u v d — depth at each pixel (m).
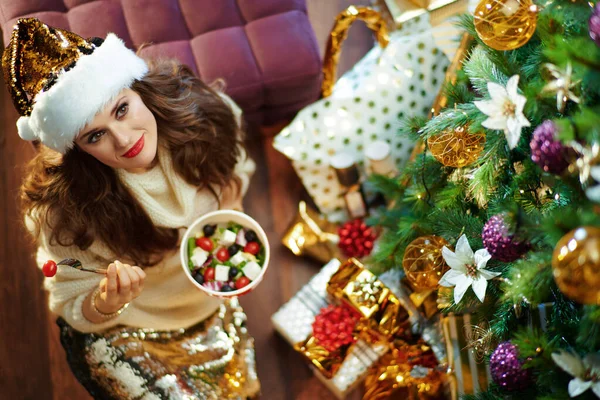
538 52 0.90
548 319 0.99
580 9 0.80
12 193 1.78
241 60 1.52
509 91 0.80
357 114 1.57
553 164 0.75
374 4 1.71
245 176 1.55
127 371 1.41
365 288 1.48
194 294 1.45
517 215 0.76
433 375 1.47
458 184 1.09
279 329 1.58
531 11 0.81
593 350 0.81
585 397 0.83
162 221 1.35
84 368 1.43
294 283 1.72
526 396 0.93
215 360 1.50
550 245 0.80
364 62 1.65
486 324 1.09
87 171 1.27
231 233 1.34
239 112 1.50
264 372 1.66
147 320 1.44
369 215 1.66
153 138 1.21
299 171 1.62
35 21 1.06
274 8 1.54
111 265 1.17
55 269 1.05
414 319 1.50
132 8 1.52
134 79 1.15
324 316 1.53
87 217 1.30
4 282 1.74
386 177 1.45
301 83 1.55
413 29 1.57
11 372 1.69
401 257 1.31
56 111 1.05
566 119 0.71
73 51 1.08
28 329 1.71
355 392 1.59
